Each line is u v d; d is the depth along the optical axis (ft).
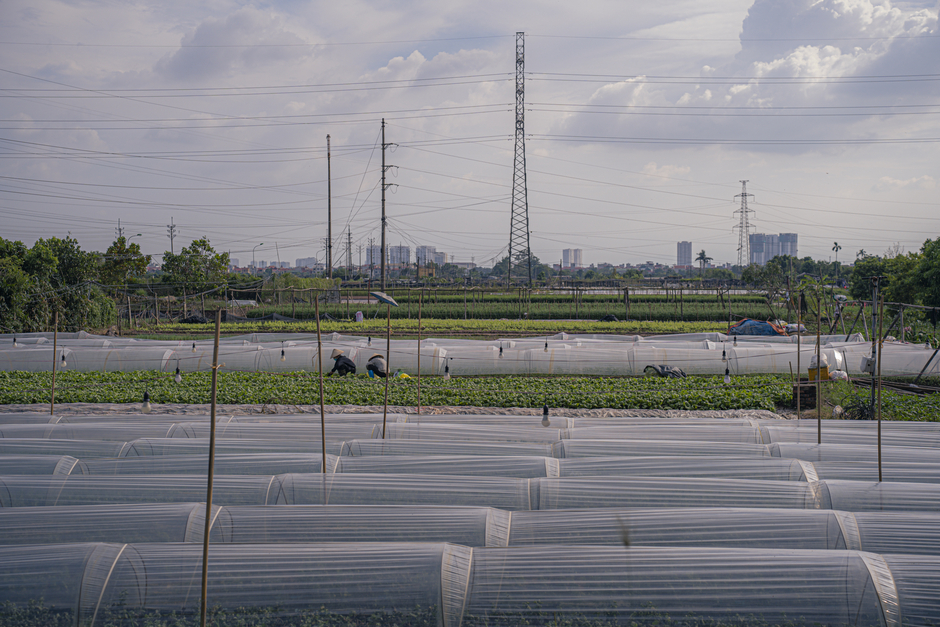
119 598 23.07
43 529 27.86
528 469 36.01
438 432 44.75
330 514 28.43
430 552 24.26
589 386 71.82
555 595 22.95
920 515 27.50
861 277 179.32
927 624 21.67
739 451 40.09
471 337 125.08
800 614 22.31
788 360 84.48
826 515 27.81
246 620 22.57
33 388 68.54
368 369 82.33
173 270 191.72
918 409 59.26
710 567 23.65
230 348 90.63
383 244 199.41
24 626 22.53
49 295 128.16
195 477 33.53
